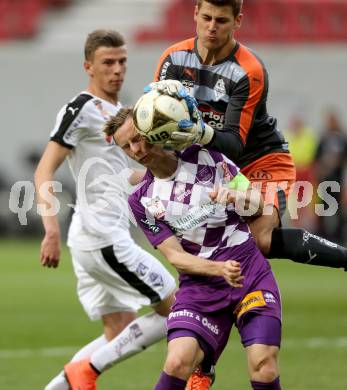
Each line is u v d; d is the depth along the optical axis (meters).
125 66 24.20
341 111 72.19
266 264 18.94
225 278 17.70
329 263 20.42
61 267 57.22
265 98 20.39
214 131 18.83
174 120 17.81
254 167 22.11
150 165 18.66
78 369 22.58
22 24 84.50
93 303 24.05
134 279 23.08
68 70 76.31
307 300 42.59
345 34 77.50
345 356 29.33
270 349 17.77
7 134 76.75
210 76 20.27
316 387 24.64
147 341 22.66
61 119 23.38
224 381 25.80
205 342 18.06
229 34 19.66
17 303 42.31
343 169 59.69
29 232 72.69
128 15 86.00
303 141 62.59
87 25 85.31
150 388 24.92
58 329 35.19
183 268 18.20
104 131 19.31
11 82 76.75
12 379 26.06
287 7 78.00
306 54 72.75
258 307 18.17
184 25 79.19
